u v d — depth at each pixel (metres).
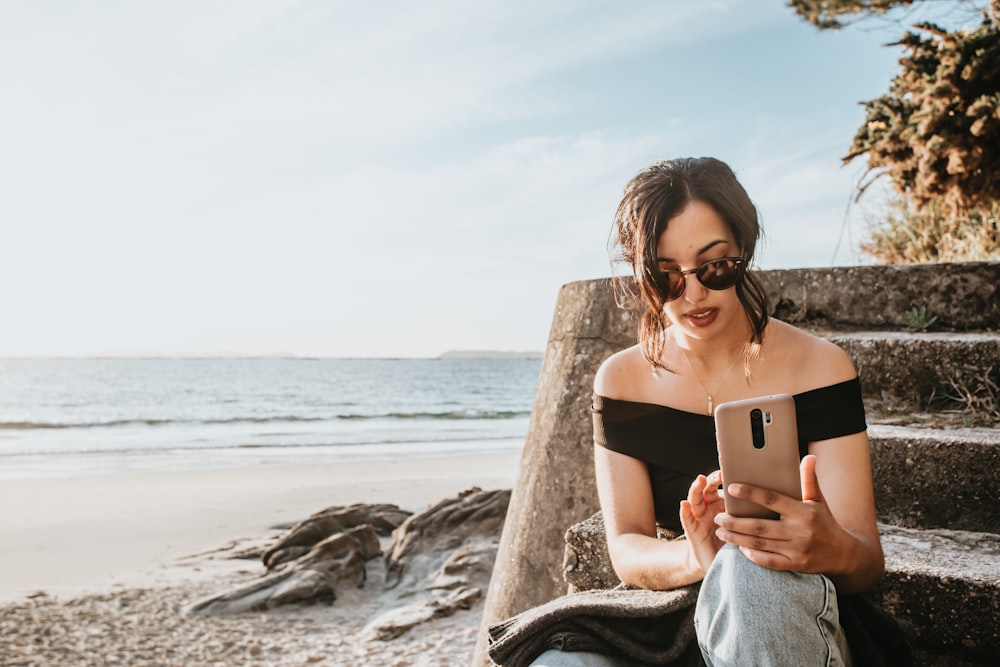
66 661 4.52
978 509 2.30
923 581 1.83
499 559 3.01
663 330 1.87
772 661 1.27
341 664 4.39
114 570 7.31
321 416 39.78
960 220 6.22
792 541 1.30
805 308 3.37
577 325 3.06
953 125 5.71
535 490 2.90
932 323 3.16
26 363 186.75
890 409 2.88
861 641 1.40
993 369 2.77
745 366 1.77
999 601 1.74
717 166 1.69
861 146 6.54
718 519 1.35
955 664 1.81
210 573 7.09
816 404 1.70
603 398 1.91
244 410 45.38
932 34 5.96
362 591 5.93
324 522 7.23
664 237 1.66
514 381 92.25
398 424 34.59
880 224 7.50
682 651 1.47
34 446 23.67
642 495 1.84
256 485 13.85
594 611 1.52
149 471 16.45
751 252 1.70
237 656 4.61
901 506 2.41
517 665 1.57
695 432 1.80
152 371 118.50
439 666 4.21
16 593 6.32
